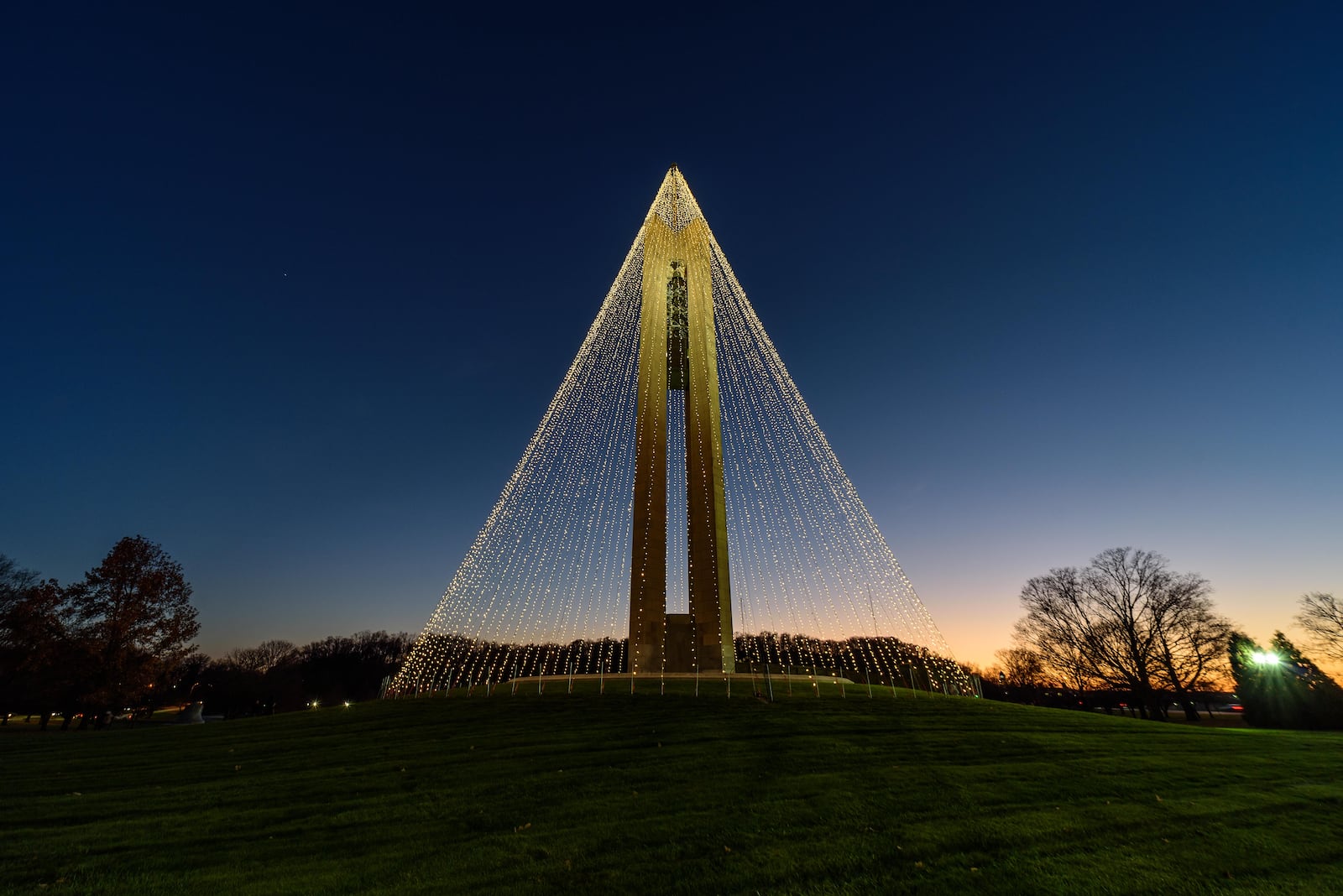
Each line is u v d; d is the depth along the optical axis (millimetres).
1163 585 33938
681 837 6555
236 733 13125
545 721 12523
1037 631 38656
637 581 23469
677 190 30094
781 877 5648
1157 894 5434
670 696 14984
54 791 8867
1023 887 5512
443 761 9875
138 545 26297
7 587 32125
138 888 5602
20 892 5543
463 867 5926
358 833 6895
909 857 6078
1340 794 8648
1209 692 34594
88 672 24469
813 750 10086
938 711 13938
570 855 6168
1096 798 8062
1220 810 7762
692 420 26312
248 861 6188
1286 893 5461
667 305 28859
